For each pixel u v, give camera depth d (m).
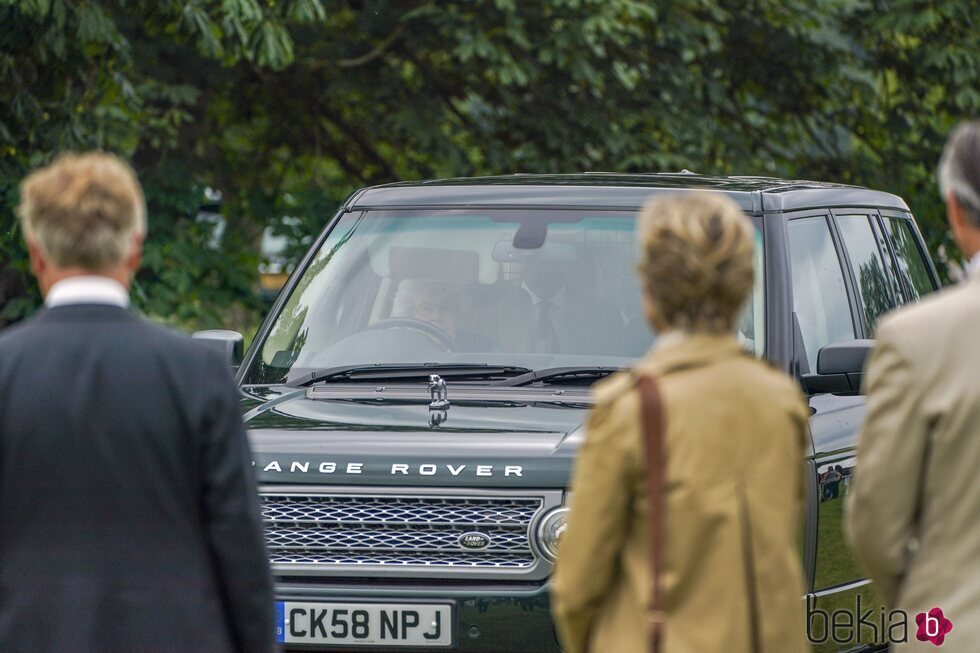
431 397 9.98
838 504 10.28
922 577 5.94
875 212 12.86
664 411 5.70
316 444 9.21
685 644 5.65
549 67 26.61
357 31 26.77
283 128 29.25
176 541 6.04
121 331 6.11
